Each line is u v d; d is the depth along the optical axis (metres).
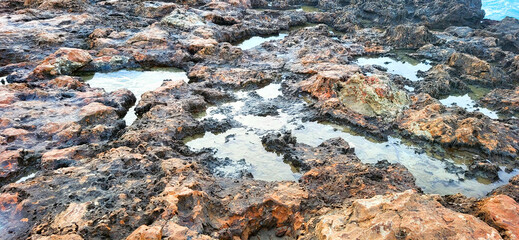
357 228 6.35
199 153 11.13
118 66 17.67
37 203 7.87
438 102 14.01
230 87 15.84
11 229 7.30
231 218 7.72
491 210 7.09
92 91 14.35
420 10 27.09
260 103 14.52
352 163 10.21
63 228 6.89
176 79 16.78
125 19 22.77
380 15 26.95
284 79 16.89
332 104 13.84
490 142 11.78
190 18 22.58
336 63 18.17
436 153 11.84
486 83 16.98
